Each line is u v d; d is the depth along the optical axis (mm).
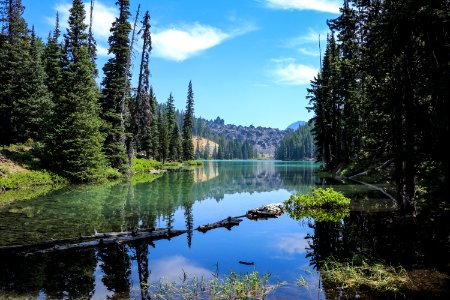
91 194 25594
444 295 7453
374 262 9711
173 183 37312
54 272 9414
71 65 33594
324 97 53438
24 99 37625
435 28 9023
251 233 14219
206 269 9727
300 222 16391
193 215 18438
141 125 44250
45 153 33938
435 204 9023
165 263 10273
